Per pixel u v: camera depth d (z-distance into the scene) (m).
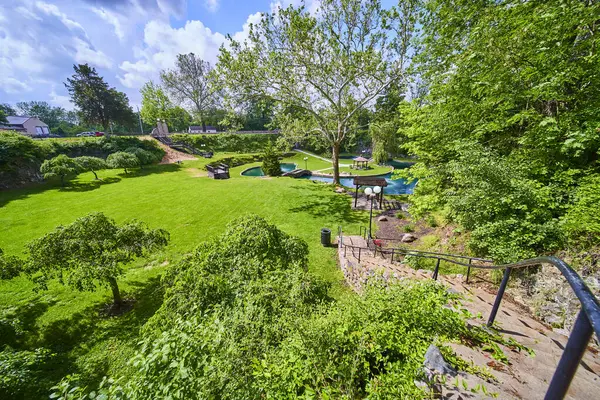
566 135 4.66
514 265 2.29
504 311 3.76
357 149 43.62
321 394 1.92
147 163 25.92
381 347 2.36
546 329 3.37
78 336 5.64
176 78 38.84
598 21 4.83
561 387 0.99
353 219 12.30
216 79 14.09
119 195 15.92
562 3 4.31
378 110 21.34
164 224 11.59
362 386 2.19
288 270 4.56
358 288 6.52
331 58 14.13
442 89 7.09
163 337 2.59
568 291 3.68
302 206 14.03
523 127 6.46
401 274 5.64
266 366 2.33
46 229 11.01
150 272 8.00
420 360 2.17
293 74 14.16
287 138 18.42
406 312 2.67
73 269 5.55
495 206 5.12
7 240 9.95
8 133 19.38
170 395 2.04
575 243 4.05
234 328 3.13
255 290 3.92
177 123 54.91
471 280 5.25
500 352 2.36
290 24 12.57
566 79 4.40
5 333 5.53
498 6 5.59
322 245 9.68
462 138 7.09
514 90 5.22
